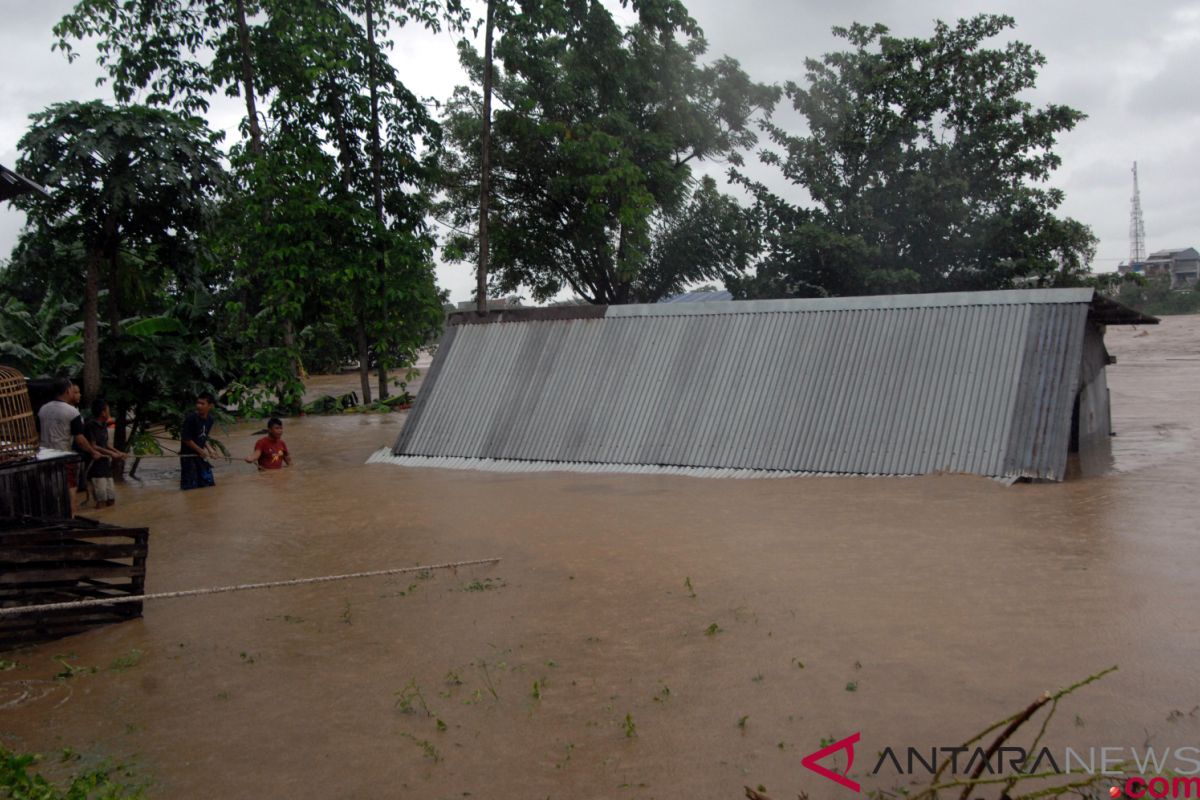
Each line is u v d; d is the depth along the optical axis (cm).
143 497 1375
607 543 931
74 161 1437
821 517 995
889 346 1318
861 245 2547
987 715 514
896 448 1223
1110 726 492
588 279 3381
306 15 2364
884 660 594
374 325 2556
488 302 3447
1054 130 2597
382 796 468
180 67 2514
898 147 2681
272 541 1024
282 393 2480
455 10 2511
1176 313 7744
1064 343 1209
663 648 639
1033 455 1141
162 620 762
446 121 3167
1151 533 859
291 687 611
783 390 1345
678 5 2580
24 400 927
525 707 560
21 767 477
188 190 1509
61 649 709
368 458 1645
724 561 841
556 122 2981
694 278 3462
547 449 1448
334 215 2406
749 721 524
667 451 1362
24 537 714
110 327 1691
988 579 746
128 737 549
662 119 3198
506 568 862
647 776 473
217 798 473
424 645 674
